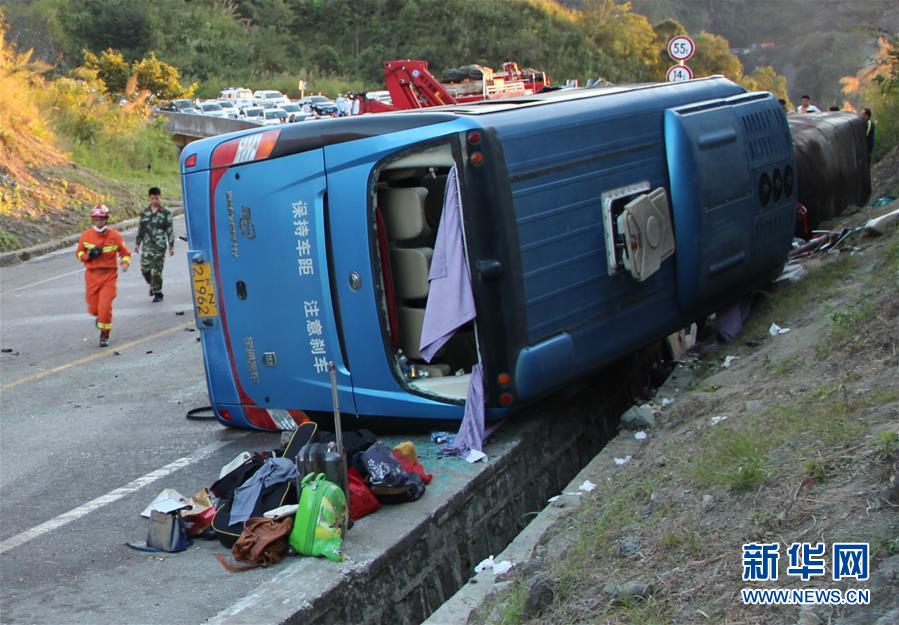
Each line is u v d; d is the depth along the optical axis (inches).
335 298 325.4
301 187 325.1
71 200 1127.0
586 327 327.9
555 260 316.5
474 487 285.3
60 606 241.0
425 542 260.7
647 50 4547.2
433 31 4357.8
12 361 530.3
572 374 322.7
